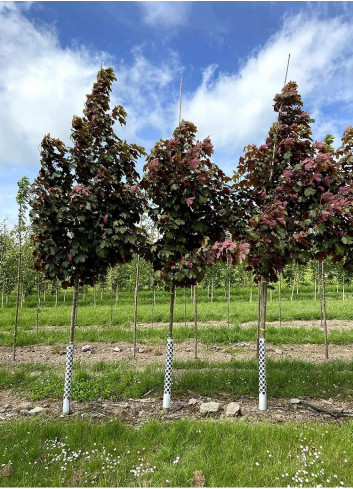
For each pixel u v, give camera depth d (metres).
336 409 5.14
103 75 5.48
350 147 5.72
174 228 4.96
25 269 15.91
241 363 7.51
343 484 3.23
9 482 3.38
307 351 9.64
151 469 3.52
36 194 4.91
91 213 4.98
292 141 5.23
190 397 5.72
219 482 3.28
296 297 31.34
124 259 5.50
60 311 19.73
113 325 15.54
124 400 5.69
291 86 5.59
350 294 32.34
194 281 5.01
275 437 4.02
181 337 11.40
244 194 5.62
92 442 4.09
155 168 4.92
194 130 5.34
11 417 5.04
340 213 4.85
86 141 5.18
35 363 8.21
